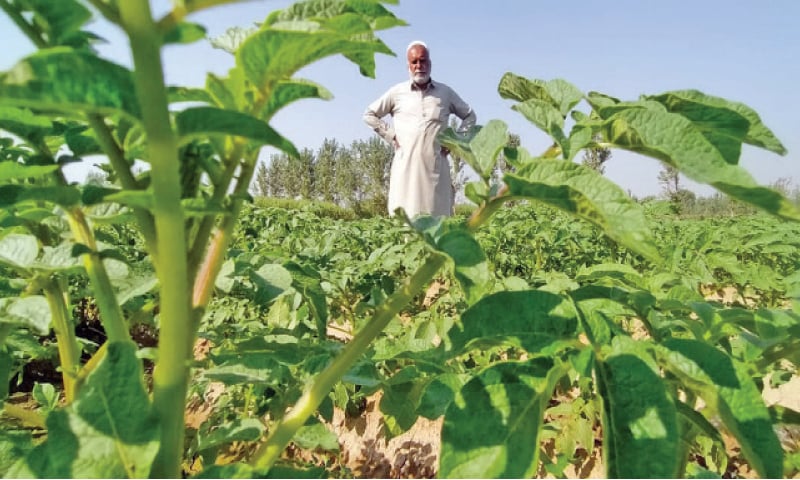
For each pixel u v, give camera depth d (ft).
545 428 9.18
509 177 3.02
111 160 2.94
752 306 17.52
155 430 2.52
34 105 2.06
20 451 4.37
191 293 2.96
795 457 3.81
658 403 2.59
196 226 3.12
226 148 3.00
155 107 2.23
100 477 2.40
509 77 4.16
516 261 21.98
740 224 35.86
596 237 26.02
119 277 4.21
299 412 3.37
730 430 2.93
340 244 26.94
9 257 3.71
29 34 2.88
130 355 2.61
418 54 29.09
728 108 3.26
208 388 13.10
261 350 5.36
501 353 11.94
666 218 48.21
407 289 3.37
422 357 4.62
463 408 2.82
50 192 3.05
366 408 12.24
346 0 3.08
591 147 3.32
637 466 2.48
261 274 5.66
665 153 2.88
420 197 29.40
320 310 6.34
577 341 3.02
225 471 2.60
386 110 30.42
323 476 3.45
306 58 2.73
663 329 4.52
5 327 3.99
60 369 3.92
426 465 10.91
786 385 11.83
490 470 2.69
